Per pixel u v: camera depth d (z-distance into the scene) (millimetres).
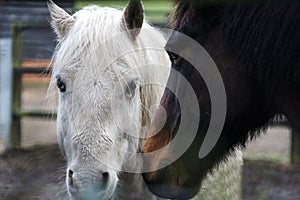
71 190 4719
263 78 4223
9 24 14617
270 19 4109
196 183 4711
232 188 6547
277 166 11102
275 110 4469
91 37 4938
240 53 4234
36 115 12414
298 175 10461
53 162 10203
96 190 4656
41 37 13609
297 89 4199
